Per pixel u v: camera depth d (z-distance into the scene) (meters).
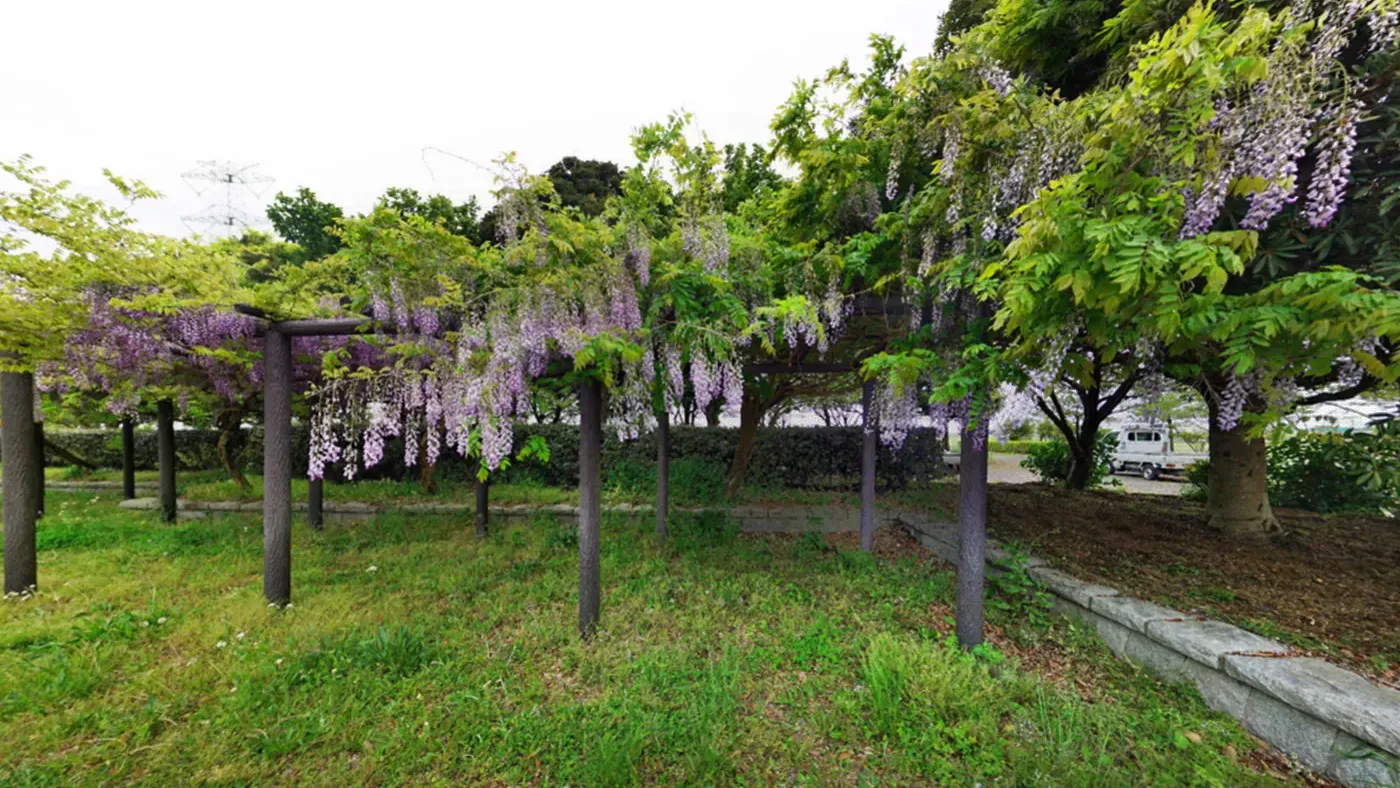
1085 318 1.83
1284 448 5.24
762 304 3.12
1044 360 2.01
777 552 4.44
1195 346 1.83
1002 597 3.39
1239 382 2.01
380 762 1.92
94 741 2.02
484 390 2.58
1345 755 1.78
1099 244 1.49
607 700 2.25
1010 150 2.25
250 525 5.30
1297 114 1.53
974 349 2.24
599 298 2.60
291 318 3.30
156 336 3.50
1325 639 2.39
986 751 1.94
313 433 2.97
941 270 2.53
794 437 6.93
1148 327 1.64
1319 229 2.08
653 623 3.01
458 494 6.24
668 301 2.76
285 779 1.85
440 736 2.04
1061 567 3.45
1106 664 2.63
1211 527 4.33
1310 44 1.64
